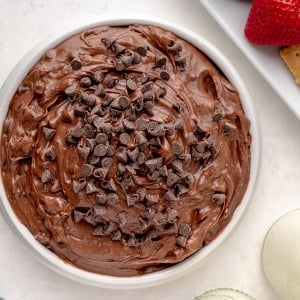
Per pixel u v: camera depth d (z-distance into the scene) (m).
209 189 0.51
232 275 0.58
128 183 0.50
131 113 0.50
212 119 0.51
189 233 0.51
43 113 0.50
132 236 0.51
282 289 0.57
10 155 0.50
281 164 0.58
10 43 0.56
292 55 0.55
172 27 0.52
